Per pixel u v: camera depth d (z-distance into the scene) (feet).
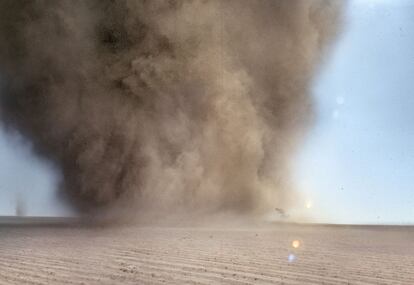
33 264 25.38
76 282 20.27
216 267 24.56
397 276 22.30
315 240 41.24
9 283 20.02
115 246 34.09
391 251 33.27
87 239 39.32
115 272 22.88
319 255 30.12
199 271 23.26
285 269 24.06
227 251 31.63
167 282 20.33
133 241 37.68
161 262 26.22
